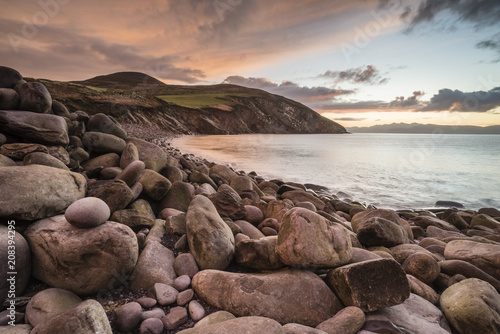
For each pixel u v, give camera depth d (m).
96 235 2.93
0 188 2.94
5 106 5.19
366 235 4.77
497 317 2.71
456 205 11.54
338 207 8.88
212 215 4.02
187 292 3.03
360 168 20.30
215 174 9.12
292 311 2.78
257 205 6.05
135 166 5.07
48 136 5.20
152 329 2.46
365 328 2.58
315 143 53.62
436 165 23.23
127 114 37.66
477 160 27.83
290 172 17.62
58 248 2.82
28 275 2.82
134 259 3.15
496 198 12.80
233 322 2.34
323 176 16.69
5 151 4.43
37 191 3.20
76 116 7.11
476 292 2.96
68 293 2.76
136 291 3.11
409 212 9.58
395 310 2.88
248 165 19.95
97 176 5.72
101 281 2.93
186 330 2.30
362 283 2.80
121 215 4.02
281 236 3.39
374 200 11.98
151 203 5.36
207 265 3.42
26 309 2.46
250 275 3.12
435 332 2.61
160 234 4.09
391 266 2.88
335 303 2.92
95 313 2.21
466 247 4.36
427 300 3.24
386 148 44.25
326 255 3.19
